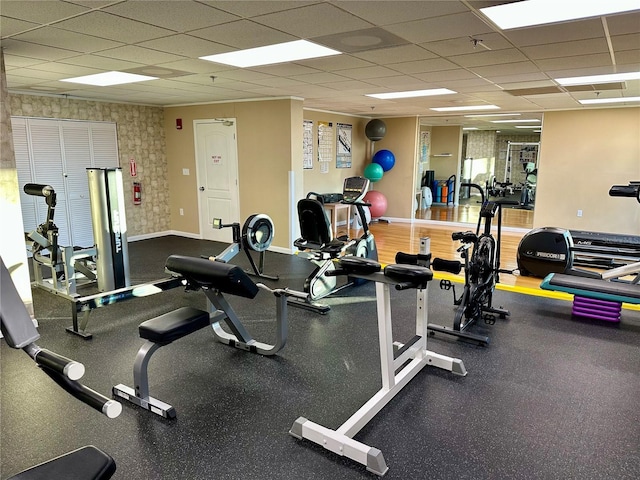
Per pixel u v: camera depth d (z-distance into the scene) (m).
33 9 2.52
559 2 2.35
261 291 4.86
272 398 2.74
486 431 2.42
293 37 3.08
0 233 3.50
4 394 2.76
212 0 2.36
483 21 2.69
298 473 2.09
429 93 5.77
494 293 4.86
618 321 4.02
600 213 7.43
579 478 2.07
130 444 2.29
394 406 2.65
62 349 3.39
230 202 7.15
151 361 3.22
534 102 6.62
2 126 3.40
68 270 4.42
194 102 7.05
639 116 6.93
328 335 3.70
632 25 2.73
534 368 3.14
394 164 9.57
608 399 2.75
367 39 3.11
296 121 6.34
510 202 4.08
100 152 6.81
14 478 1.27
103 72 4.41
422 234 8.19
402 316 4.15
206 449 2.26
